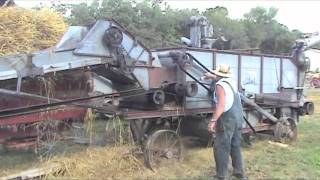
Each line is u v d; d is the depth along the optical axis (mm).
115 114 7824
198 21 9914
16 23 8258
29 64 6562
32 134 7598
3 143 7344
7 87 6668
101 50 7258
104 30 7332
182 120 9312
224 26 44188
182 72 8539
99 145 8172
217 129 7238
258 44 49750
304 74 11914
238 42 44281
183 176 7594
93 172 7340
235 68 9945
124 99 8375
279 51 50812
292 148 10117
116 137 8273
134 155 7938
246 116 10117
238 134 7336
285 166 8391
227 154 7211
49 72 6656
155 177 7461
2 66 6492
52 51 6848
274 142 10562
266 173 7879
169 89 8484
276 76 11102
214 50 9406
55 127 7820
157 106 8211
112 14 30500
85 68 7117
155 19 31609
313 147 10234
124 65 7492
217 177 7270
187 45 9656
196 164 8352
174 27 31625
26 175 6883
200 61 9125
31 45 8242
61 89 7297
